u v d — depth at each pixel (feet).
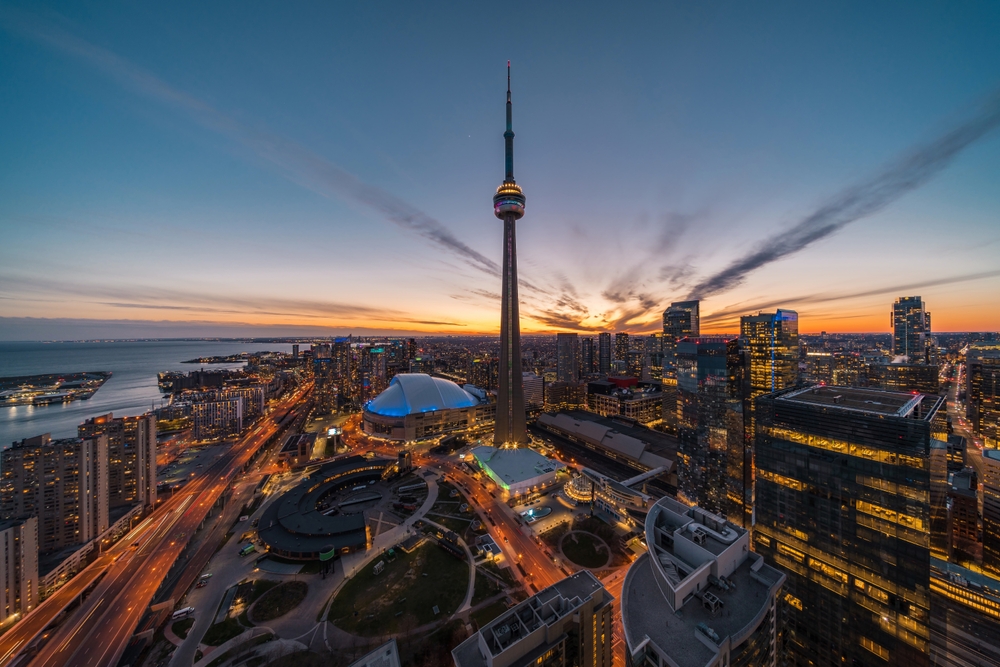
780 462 329.72
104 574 474.08
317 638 347.56
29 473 498.28
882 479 270.26
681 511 279.69
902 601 258.78
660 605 222.07
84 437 581.53
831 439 296.71
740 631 199.52
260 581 430.61
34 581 424.87
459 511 588.91
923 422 253.03
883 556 268.41
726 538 243.19
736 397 526.98
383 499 643.45
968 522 509.76
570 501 606.96
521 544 495.82
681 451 601.21
